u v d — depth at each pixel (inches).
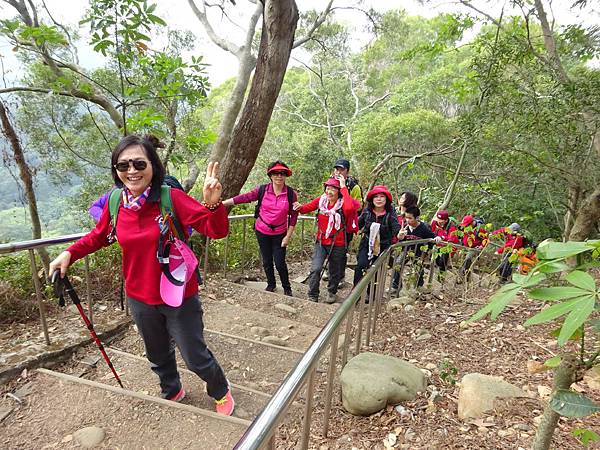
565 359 44.1
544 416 51.3
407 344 126.1
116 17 158.7
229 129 327.0
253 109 209.5
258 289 199.6
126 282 86.5
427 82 537.0
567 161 203.2
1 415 88.0
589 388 90.2
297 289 233.0
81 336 121.2
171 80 180.1
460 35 294.8
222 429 87.5
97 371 112.2
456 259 203.3
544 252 35.0
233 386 110.6
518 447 72.6
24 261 167.0
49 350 111.3
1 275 148.6
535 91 211.0
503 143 215.0
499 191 278.5
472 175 307.9
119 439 83.4
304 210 192.9
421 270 183.0
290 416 97.5
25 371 102.8
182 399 104.0
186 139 199.9
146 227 80.7
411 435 80.3
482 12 266.4
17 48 177.3
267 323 161.2
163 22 163.5
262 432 39.4
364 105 746.2
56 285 86.8
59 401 93.0
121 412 90.3
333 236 190.7
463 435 78.0
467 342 123.6
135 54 179.8
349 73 700.0
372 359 101.7
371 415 89.8
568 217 262.7
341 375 97.2
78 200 373.7
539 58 215.6
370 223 187.2
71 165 366.0
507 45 219.6
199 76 186.1
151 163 79.7
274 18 191.8
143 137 81.0
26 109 308.0
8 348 111.3
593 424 76.6
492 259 204.8
